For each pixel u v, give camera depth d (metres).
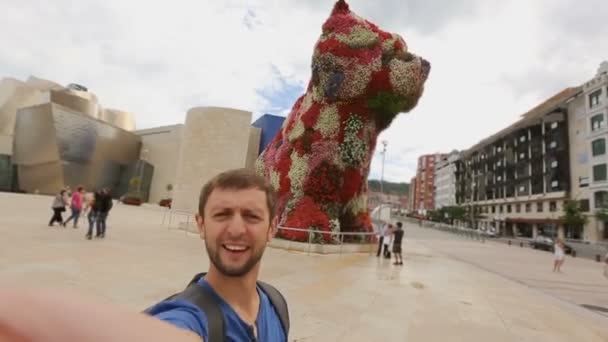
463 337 5.27
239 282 1.46
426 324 5.68
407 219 96.69
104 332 0.52
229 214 1.45
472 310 6.84
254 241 1.46
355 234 13.81
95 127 43.12
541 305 8.00
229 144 33.41
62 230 12.12
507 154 57.22
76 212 13.03
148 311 1.30
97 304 0.60
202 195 1.54
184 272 7.42
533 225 50.41
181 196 33.00
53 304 0.52
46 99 51.47
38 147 38.91
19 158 39.78
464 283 9.84
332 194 13.09
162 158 49.31
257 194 1.50
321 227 12.74
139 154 51.25
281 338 1.63
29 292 0.53
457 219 69.31
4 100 53.59
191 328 1.19
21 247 8.34
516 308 7.41
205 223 1.48
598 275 15.62
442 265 13.46
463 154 74.81
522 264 17.70
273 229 1.62
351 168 13.25
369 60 12.34
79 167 41.00
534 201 50.12
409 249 20.11
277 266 9.42
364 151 13.27
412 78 12.41
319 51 12.80
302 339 4.54
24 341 0.42
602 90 39.50
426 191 109.94
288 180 13.45
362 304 6.45
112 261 7.84
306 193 13.15
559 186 45.34
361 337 4.82
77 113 41.00
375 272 10.09
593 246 36.91
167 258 8.91
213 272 1.46
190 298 1.35
